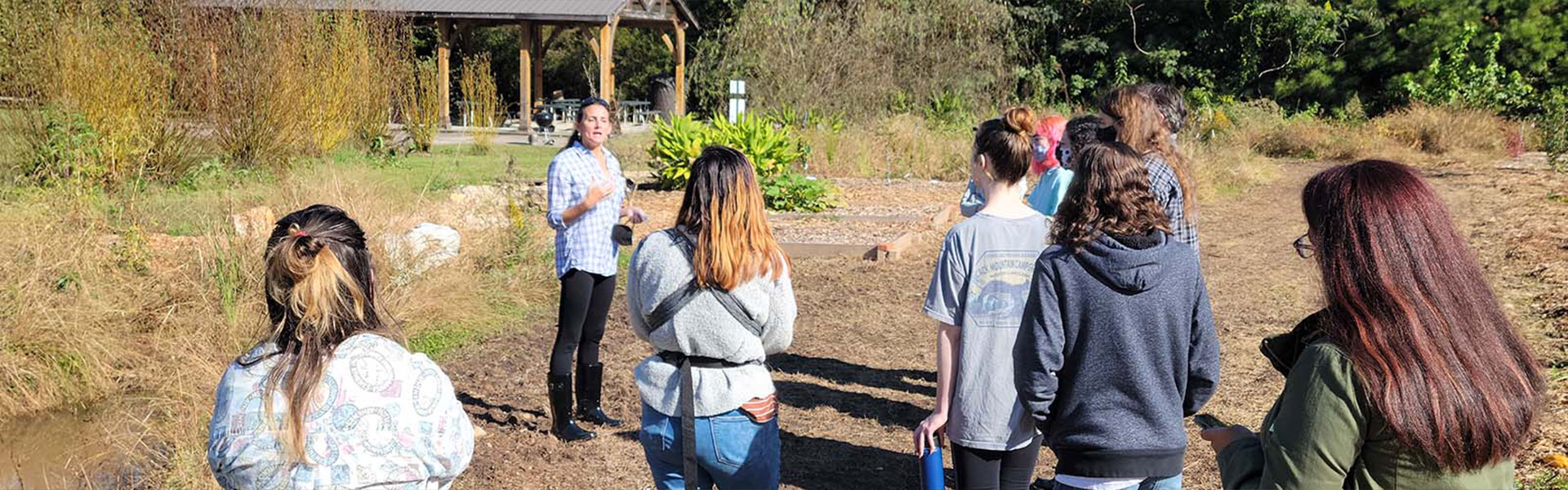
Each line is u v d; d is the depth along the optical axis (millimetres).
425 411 2301
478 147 19906
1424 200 2043
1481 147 22438
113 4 12992
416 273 7609
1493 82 26625
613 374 6430
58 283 6551
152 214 9453
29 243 6723
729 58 24656
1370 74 32062
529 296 8180
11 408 5699
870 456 5195
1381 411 1960
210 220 8156
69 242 6938
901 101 23625
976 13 25844
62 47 11633
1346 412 2006
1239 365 6426
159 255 7340
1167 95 3875
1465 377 1943
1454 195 14352
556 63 37344
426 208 9734
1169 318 2820
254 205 9867
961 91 24953
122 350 6289
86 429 5555
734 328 3252
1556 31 29219
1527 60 29453
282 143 14078
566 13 24984
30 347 6031
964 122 23359
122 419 5613
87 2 12492
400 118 20188
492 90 23125
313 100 15086
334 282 2270
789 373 6527
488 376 6430
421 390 2307
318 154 15438
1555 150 16734
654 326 3328
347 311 2293
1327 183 2117
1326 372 2031
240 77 13766
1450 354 1951
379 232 7715
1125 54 33156
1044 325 2852
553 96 30500
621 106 28891
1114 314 2803
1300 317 7664
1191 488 4582
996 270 3316
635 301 3375
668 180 14203
